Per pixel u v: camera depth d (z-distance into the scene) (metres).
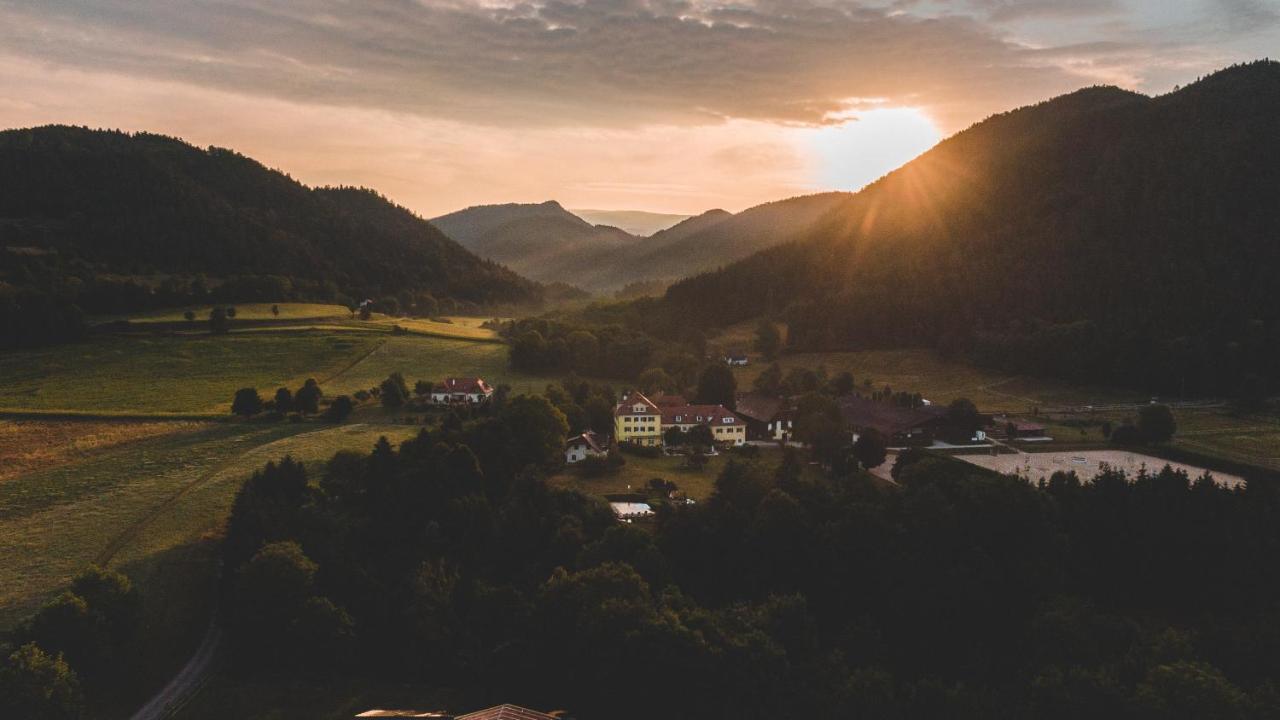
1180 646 76.38
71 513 108.69
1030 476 137.38
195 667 78.81
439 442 116.69
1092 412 194.25
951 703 71.31
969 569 90.44
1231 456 150.12
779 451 156.25
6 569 91.12
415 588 87.19
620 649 76.50
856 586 92.69
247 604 80.19
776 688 74.06
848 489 107.56
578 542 97.88
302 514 97.56
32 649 67.44
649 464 140.50
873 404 183.00
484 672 81.00
